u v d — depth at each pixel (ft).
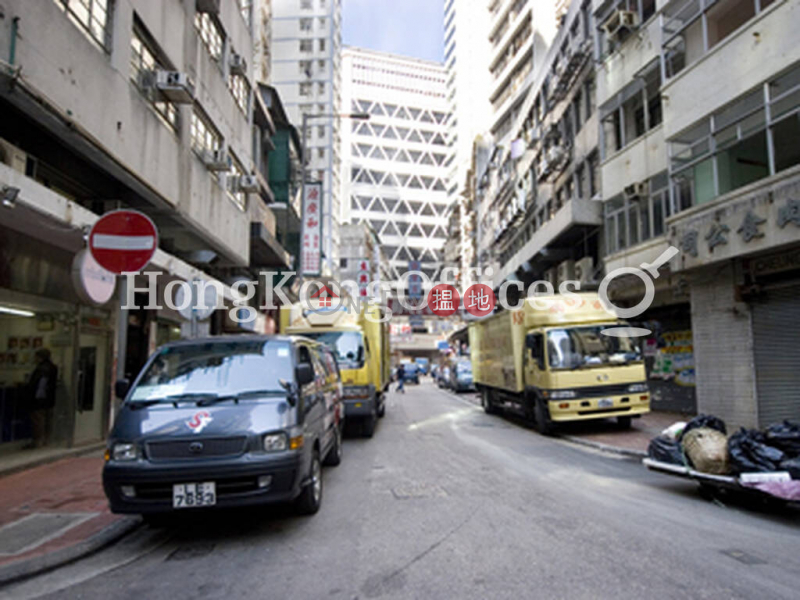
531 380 43.19
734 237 36.78
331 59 214.28
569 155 72.13
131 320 42.88
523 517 18.52
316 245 84.33
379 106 329.11
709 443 20.97
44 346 31.89
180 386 18.63
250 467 16.05
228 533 17.72
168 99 35.83
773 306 36.52
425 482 24.53
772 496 18.33
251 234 60.70
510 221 97.91
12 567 14.55
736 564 13.85
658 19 48.83
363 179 319.27
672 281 48.34
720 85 38.60
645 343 56.54
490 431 44.37
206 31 45.93
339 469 28.12
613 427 42.52
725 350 39.83
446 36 274.16
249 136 58.59
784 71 33.81
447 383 118.73
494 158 124.98
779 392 35.96
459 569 13.80
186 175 39.88
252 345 20.36
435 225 326.65
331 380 27.99
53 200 23.97
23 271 29.35
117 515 19.40
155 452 16.22
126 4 31.09
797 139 32.89
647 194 50.39
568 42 73.00
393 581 13.17
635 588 12.35
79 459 32.19
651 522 17.87
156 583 13.83
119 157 29.84
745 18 37.19
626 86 54.44
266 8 92.99
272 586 13.20
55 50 24.14
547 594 12.12
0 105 24.68
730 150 37.96
